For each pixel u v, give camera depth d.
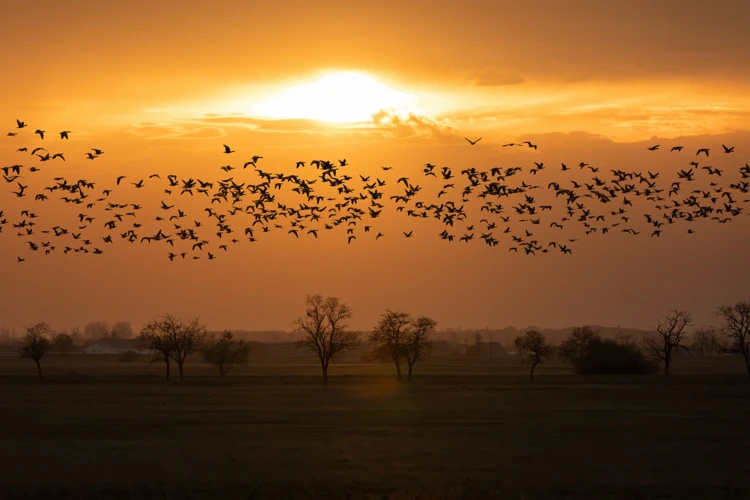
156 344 136.25
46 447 51.41
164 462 44.44
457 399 92.62
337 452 48.16
